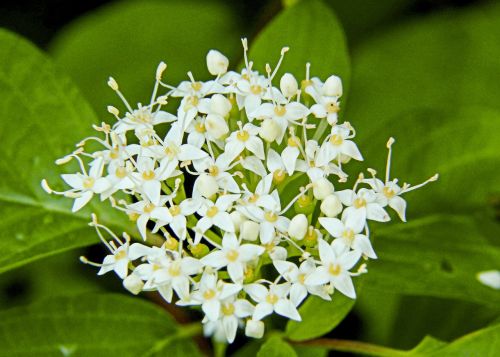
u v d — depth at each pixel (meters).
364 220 0.31
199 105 0.32
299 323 0.33
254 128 0.31
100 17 0.41
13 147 0.34
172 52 0.40
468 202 0.36
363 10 0.41
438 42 0.41
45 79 0.34
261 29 0.39
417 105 0.40
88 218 0.34
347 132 0.31
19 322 0.33
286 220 0.31
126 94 0.40
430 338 0.33
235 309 0.31
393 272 0.34
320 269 0.31
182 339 0.34
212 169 0.31
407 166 0.36
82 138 0.34
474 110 0.36
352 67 0.40
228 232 0.31
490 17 0.41
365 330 0.37
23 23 0.42
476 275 0.34
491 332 0.32
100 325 0.34
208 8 0.41
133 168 0.32
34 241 0.34
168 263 0.31
